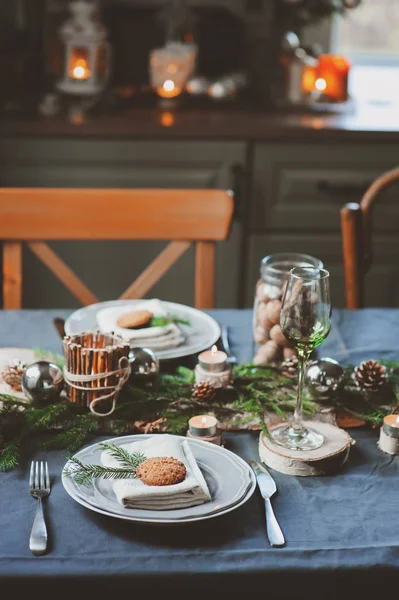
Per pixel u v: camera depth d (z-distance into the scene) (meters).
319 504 0.90
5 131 2.24
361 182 2.35
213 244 1.62
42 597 0.79
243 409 1.05
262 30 2.60
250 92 2.65
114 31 2.60
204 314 1.34
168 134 2.27
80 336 1.07
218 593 0.80
